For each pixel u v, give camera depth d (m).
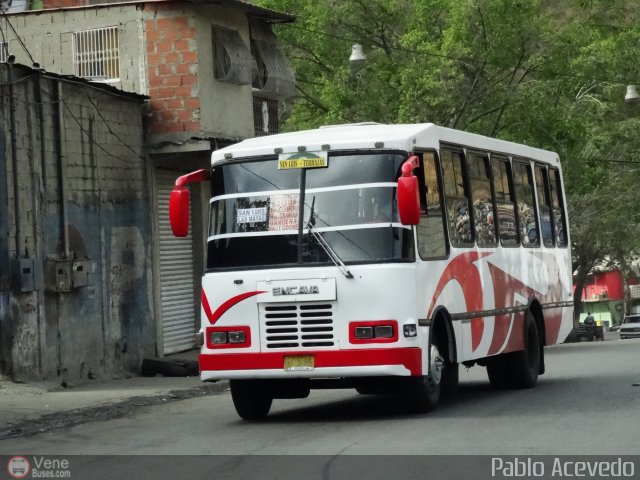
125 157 22.59
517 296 17.55
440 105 36.41
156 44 23.78
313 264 13.38
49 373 19.66
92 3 26.70
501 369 17.64
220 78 24.44
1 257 18.59
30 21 24.38
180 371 22.28
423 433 12.12
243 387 14.25
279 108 31.88
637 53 43.62
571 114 37.59
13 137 18.97
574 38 37.41
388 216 13.36
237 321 13.60
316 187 13.61
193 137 23.52
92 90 21.47
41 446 12.59
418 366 13.31
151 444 12.28
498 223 16.98
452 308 14.56
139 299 22.70
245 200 13.84
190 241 25.20
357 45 32.94
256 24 27.05
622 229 53.28
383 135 13.75
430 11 39.22
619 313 99.94
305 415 14.77
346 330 13.23
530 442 11.14
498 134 38.16
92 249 21.22
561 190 21.03
